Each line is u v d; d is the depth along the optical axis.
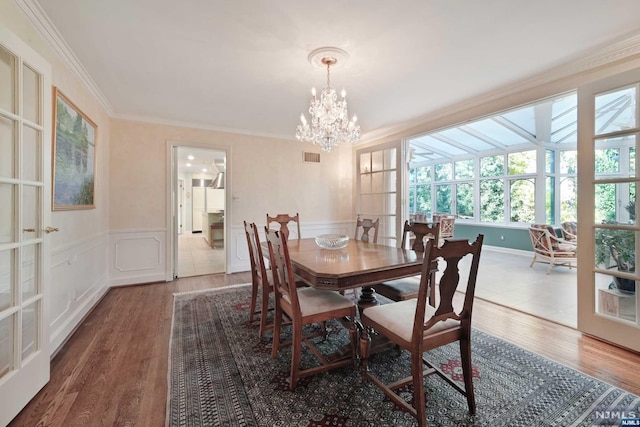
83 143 2.65
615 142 2.10
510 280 4.08
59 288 2.17
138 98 3.13
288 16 1.76
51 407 1.49
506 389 1.63
